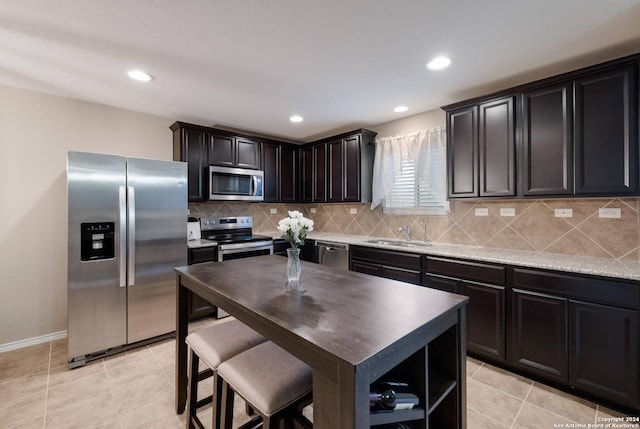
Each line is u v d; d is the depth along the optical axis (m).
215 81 2.53
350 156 3.85
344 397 0.84
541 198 2.30
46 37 1.87
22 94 2.69
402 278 2.93
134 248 2.64
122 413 1.83
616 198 2.21
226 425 1.37
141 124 3.34
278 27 1.77
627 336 1.76
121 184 2.58
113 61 2.18
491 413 1.83
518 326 2.19
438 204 3.24
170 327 2.86
